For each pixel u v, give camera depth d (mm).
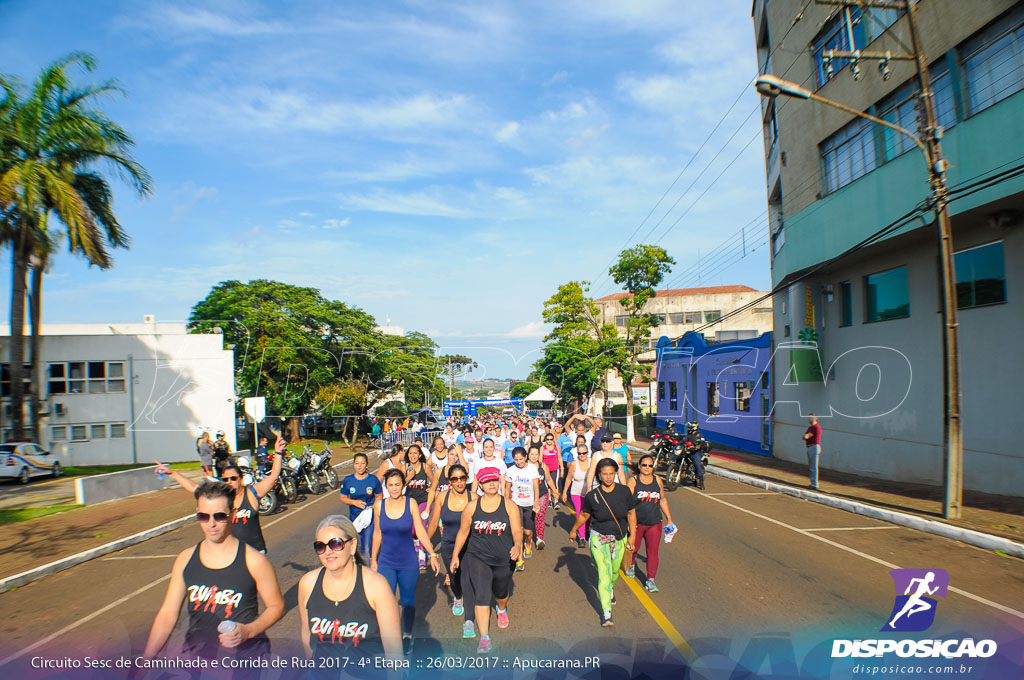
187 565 3621
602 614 6438
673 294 62938
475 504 5918
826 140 17984
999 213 12500
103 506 15531
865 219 15812
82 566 9859
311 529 11969
